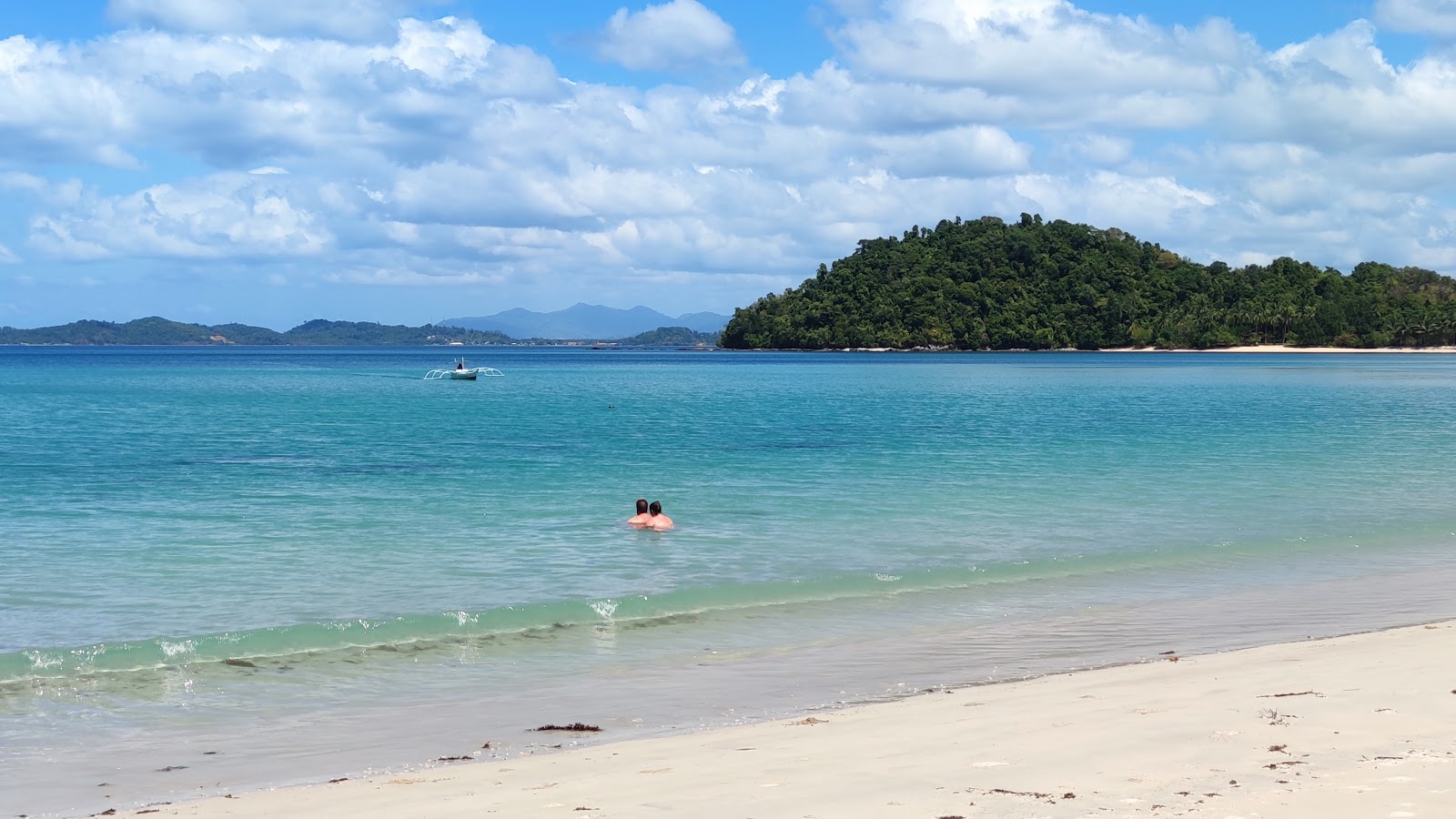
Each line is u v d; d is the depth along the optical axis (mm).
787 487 30266
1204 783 7633
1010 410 65562
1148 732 9094
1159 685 10969
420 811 7828
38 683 12336
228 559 20031
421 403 74250
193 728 10742
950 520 24703
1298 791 7328
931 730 9547
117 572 18797
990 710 10273
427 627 14961
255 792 8562
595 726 10555
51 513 25469
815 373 140250
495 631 14844
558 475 33031
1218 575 18844
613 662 13320
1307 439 45625
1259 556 20578
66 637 14672
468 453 39906
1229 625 14930
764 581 18172
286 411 65062
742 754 8992
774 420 58156
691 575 18766
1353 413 62000
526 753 9695
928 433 48938
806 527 23703
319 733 10523
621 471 33969
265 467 35344
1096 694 10719
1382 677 10820
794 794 7785
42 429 51250
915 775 8133
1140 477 32531
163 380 113750
